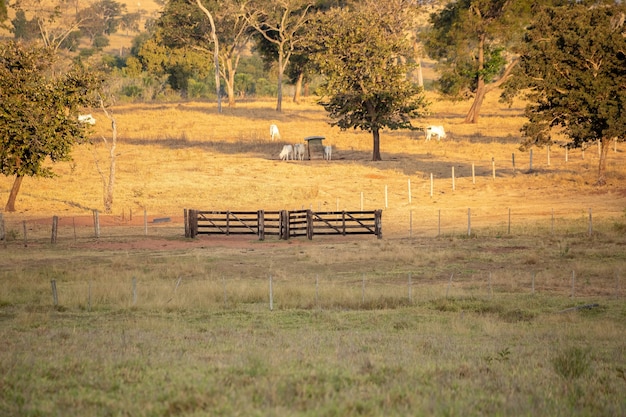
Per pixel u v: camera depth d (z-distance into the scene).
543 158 78.88
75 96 54.97
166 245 44.41
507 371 13.54
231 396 10.62
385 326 21.66
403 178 71.56
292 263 37.34
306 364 13.61
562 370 13.52
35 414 9.88
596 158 76.94
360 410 10.04
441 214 55.62
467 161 79.50
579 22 60.00
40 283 30.25
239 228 51.81
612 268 33.00
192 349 16.03
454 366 13.89
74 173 73.12
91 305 25.61
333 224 52.56
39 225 51.12
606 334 19.84
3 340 17.48
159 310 24.95
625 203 55.41
